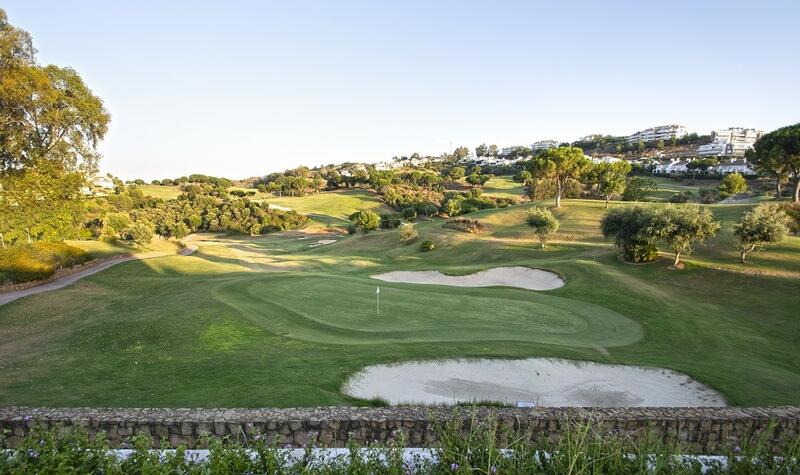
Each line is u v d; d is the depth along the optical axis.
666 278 33.41
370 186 152.12
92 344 17.78
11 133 31.78
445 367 15.87
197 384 13.55
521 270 38.59
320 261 54.66
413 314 23.17
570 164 66.25
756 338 21.89
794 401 14.38
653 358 17.98
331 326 20.27
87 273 37.03
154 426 9.14
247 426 9.14
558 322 22.53
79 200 40.75
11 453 6.96
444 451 6.98
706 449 9.27
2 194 35.50
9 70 30.12
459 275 39.91
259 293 26.78
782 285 28.81
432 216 102.94
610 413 9.45
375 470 6.80
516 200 112.25
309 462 7.16
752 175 102.31
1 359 16.47
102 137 37.75
